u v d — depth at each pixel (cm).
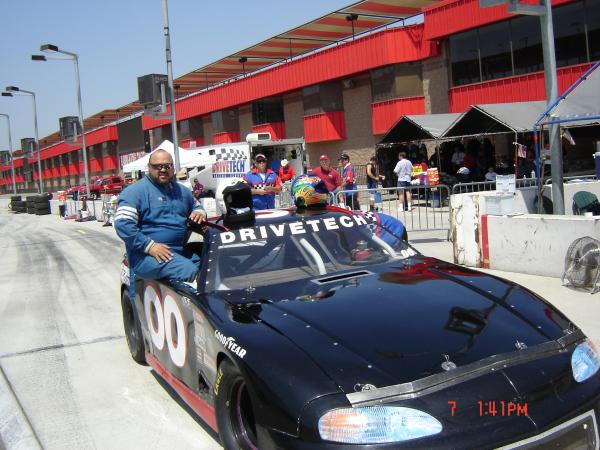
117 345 622
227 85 3378
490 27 2072
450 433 240
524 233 752
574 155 1669
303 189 474
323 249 417
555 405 260
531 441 249
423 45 2336
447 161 1978
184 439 383
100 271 1169
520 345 280
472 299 326
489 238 799
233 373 305
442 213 1130
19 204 4372
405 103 2411
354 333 290
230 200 472
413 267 394
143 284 482
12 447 399
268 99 3238
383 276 373
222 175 2161
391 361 266
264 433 263
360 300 330
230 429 316
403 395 248
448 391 252
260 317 323
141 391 479
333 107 2805
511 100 2017
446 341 279
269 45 3044
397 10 2512
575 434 262
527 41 1952
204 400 357
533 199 1031
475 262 819
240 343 298
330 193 1068
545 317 311
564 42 1856
